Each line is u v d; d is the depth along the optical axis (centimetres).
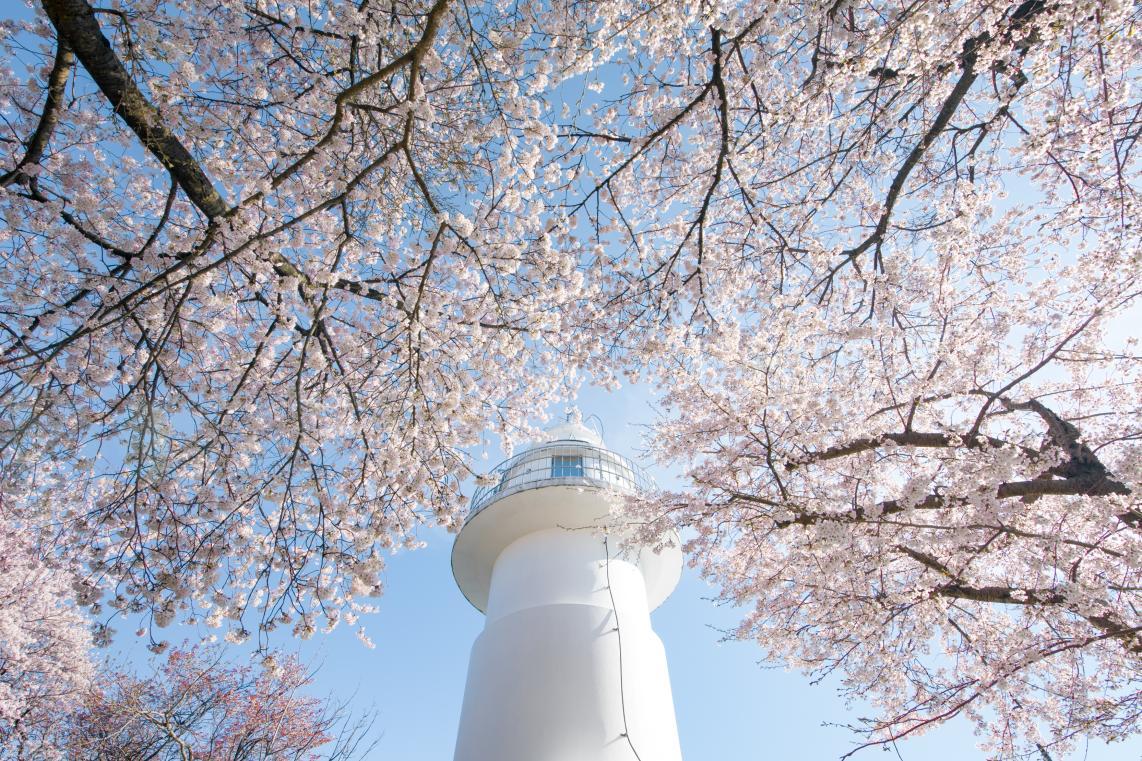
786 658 849
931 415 695
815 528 661
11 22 562
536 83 648
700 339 791
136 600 596
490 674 1088
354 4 609
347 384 702
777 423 755
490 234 655
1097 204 643
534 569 1236
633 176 798
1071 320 672
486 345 725
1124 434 654
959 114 741
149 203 690
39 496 641
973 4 570
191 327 678
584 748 970
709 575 874
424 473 665
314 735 1483
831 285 800
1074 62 575
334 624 641
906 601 683
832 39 659
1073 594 551
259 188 586
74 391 621
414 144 641
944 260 712
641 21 629
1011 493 592
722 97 648
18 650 1209
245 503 647
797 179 775
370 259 705
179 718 1379
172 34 550
